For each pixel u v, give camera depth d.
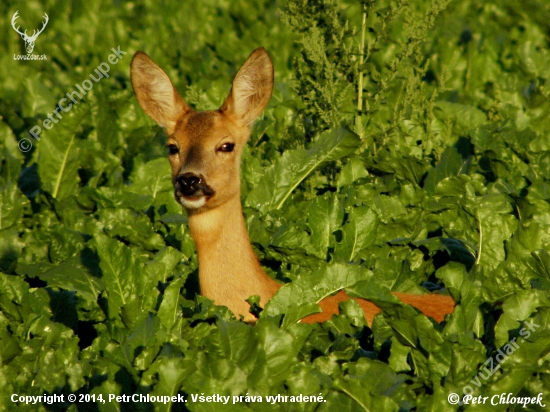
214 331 8.11
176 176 10.61
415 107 14.66
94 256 10.82
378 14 13.95
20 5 26.11
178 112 11.44
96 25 24.94
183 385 7.30
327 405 7.15
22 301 9.68
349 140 12.98
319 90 13.59
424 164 13.13
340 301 9.77
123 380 7.77
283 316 9.11
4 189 12.57
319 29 14.04
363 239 11.42
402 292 10.79
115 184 14.48
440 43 20.95
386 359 8.64
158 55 22.95
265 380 7.52
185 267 11.05
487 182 13.53
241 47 22.88
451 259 11.20
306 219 12.48
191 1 26.42
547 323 7.84
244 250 10.23
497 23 23.80
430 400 7.18
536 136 13.71
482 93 18.73
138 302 8.77
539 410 7.18
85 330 9.83
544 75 18.27
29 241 11.47
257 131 15.07
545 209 11.98
